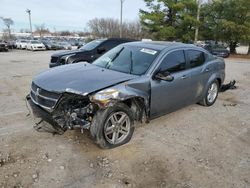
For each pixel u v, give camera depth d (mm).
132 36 60188
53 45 34375
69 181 3008
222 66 6301
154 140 4137
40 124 4359
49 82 3787
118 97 3557
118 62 4602
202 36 31672
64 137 4062
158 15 30875
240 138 4387
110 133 3730
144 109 4113
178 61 4777
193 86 5191
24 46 34188
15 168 3195
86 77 3879
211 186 3035
